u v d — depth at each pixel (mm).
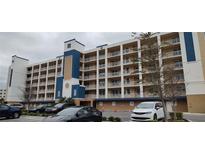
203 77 25938
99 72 42062
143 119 12469
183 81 29172
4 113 15648
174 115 14188
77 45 43188
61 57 47062
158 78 12117
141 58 12414
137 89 35781
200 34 27406
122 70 36781
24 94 45688
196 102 25719
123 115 21578
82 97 40000
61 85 42062
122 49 37875
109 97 37906
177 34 31375
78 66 42375
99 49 41250
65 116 9305
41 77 50719
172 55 31391
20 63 54312
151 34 12648
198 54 26844
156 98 31781
